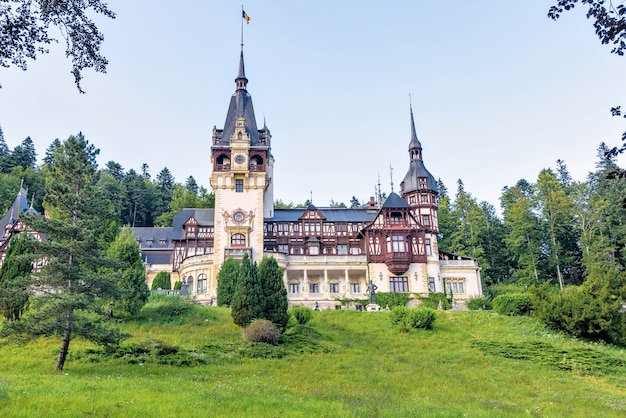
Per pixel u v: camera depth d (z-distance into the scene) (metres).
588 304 35.97
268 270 35.03
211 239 66.62
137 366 23.55
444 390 22.95
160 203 108.06
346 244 66.94
